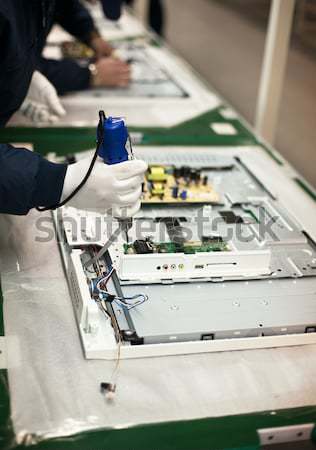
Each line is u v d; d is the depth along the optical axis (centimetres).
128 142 140
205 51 574
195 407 115
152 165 200
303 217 185
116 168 135
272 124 279
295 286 148
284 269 154
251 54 569
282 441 113
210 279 147
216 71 520
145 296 139
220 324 132
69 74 263
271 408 116
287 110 373
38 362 124
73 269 142
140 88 287
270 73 262
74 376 121
